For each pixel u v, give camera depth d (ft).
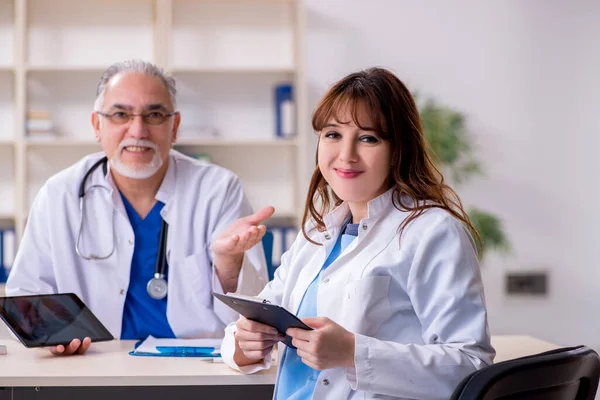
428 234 4.83
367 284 4.88
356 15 14.20
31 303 6.45
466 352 4.61
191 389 6.09
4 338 7.02
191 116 13.89
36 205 7.82
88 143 13.06
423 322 4.82
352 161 5.00
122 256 7.58
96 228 7.65
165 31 13.08
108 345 6.72
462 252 4.79
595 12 14.64
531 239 14.69
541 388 4.36
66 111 13.65
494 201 14.60
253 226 6.65
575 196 14.75
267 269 8.41
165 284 7.45
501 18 14.46
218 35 13.97
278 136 13.64
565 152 14.70
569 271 14.79
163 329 7.50
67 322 6.44
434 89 14.38
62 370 5.65
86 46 13.75
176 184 7.82
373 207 5.10
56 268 7.58
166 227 7.66
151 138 7.47
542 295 14.74
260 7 14.02
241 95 13.97
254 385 6.09
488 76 14.47
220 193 7.91
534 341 7.07
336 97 5.03
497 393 4.16
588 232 14.80
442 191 5.22
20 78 12.87
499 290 14.67
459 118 13.96
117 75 7.49
